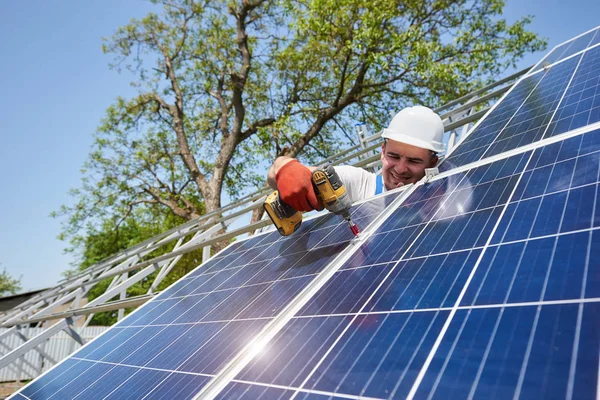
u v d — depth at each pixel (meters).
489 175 2.60
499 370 1.18
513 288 1.49
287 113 21.02
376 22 17.61
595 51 4.17
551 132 2.80
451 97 18.66
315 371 1.61
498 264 1.69
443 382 1.24
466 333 1.40
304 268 2.75
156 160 24.09
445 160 3.51
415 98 20.31
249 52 23.52
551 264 1.50
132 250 11.66
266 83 23.19
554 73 4.30
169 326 2.96
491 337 1.32
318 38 19.41
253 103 23.58
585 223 1.62
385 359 1.47
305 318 2.06
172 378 2.13
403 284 1.92
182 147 22.34
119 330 3.42
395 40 17.44
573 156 2.22
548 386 1.05
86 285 9.46
